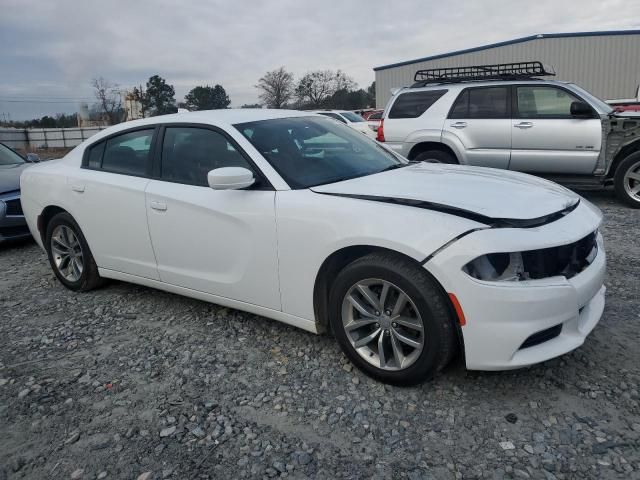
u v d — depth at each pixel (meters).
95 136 4.52
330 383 3.02
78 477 2.37
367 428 2.60
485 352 2.59
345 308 3.01
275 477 2.31
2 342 3.82
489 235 2.56
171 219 3.71
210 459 2.44
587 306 2.96
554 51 31.41
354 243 2.85
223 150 3.57
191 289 3.80
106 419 2.79
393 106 8.45
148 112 63.41
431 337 2.69
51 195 4.59
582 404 2.68
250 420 2.72
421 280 2.67
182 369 3.28
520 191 3.09
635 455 2.30
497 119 7.57
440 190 3.03
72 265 4.74
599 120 6.96
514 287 2.52
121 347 3.63
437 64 34.41
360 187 3.14
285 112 4.18
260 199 3.27
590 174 7.23
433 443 2.47
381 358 2.92
